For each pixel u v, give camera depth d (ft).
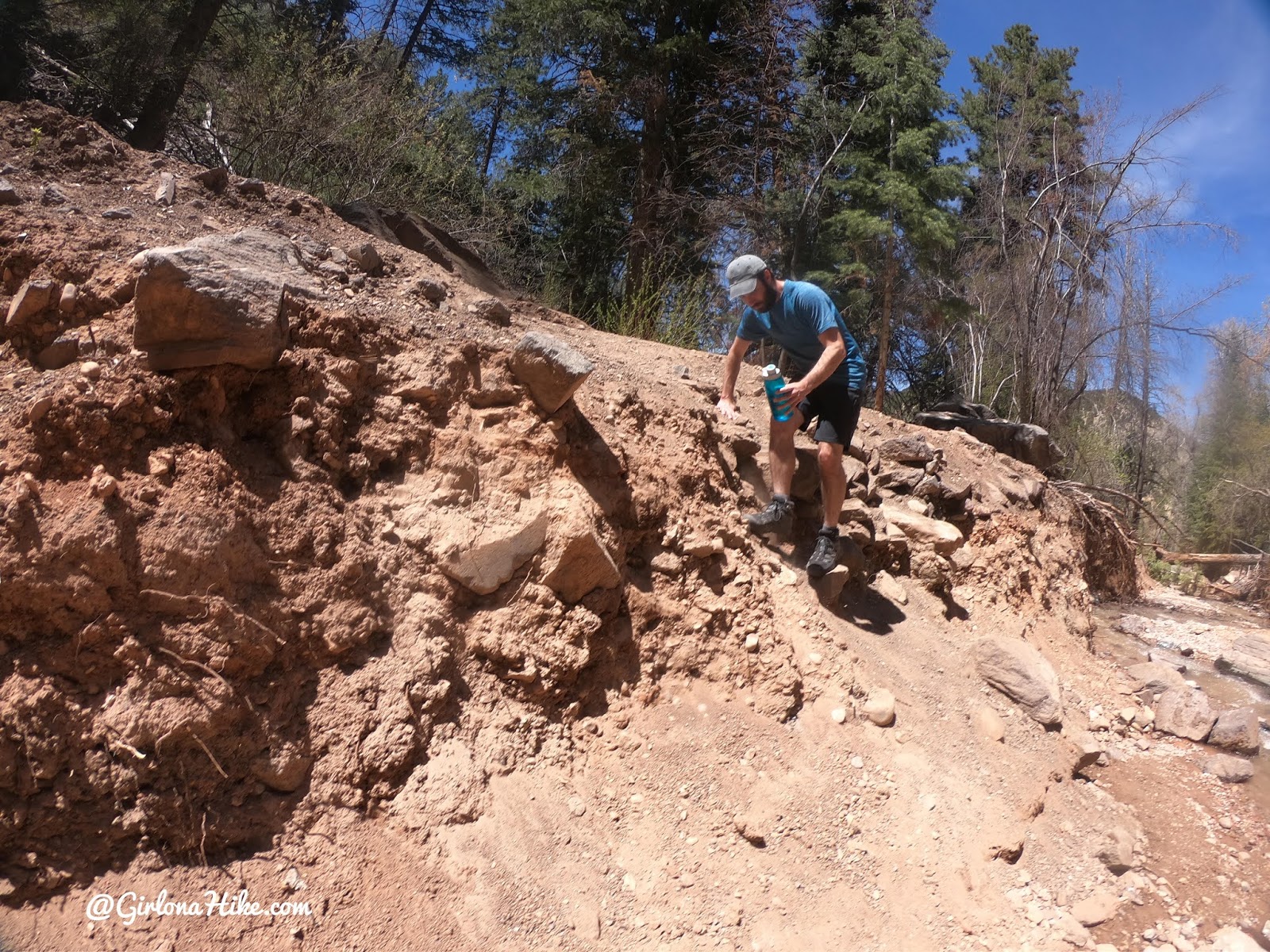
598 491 13.48
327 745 10.02
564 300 35.91
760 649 14.05
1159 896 13.42
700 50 52.13
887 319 43.93
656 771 11.93
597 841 10.75
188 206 15.05
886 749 13.93
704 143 52.75
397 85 35.45
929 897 11.94
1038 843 13.74
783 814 12.09
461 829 10.05
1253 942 12.35
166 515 9.64
